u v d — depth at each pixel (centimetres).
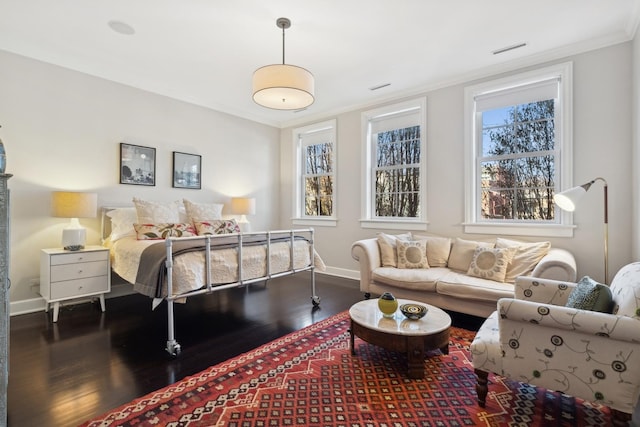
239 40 285
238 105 468
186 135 428
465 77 355
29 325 272
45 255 286
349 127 464
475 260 296
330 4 235
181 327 271
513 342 151
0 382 129
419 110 402
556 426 149
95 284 307
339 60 323
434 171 381
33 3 233
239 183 495
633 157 264
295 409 161
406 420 153
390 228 420
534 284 193
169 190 411
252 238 293
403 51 304
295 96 260
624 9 240
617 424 135
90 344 236
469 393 175
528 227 316
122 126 367
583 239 290
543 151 316
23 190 302
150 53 310
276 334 257
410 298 302
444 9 241
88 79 341
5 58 291
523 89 327
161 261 226
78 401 166
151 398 169
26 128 303
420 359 188
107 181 356
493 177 348
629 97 269
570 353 140
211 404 165
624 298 142
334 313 308
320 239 499
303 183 539
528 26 263
